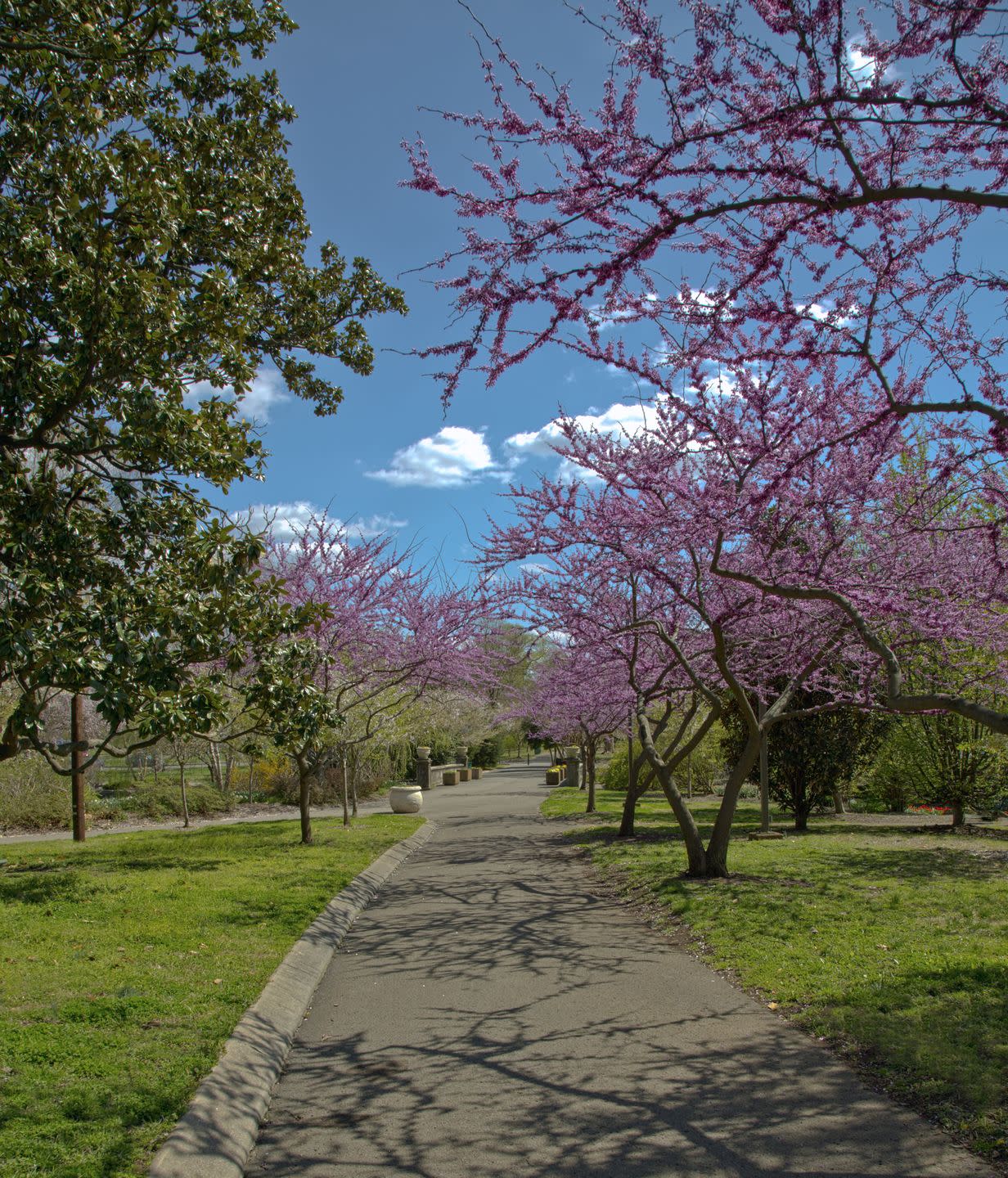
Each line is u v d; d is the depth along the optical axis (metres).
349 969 7.38
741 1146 3.87
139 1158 3.63
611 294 5.67
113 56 6.72
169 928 7.71
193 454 6.48
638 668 13.96
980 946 6.69
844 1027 5.17
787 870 10.73
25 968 6.33
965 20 4.06
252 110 9.64
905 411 4.73
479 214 4.83
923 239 5.24
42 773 22.08
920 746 15.88
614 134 4.61
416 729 24.28
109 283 5.77
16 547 5.50
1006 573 8.37
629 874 11.52
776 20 4.12
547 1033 5.54
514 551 9.86
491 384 5.23
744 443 7.16
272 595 6.18
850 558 9.53
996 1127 3.82
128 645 5.05
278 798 26.52
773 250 4.66
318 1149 4.07
